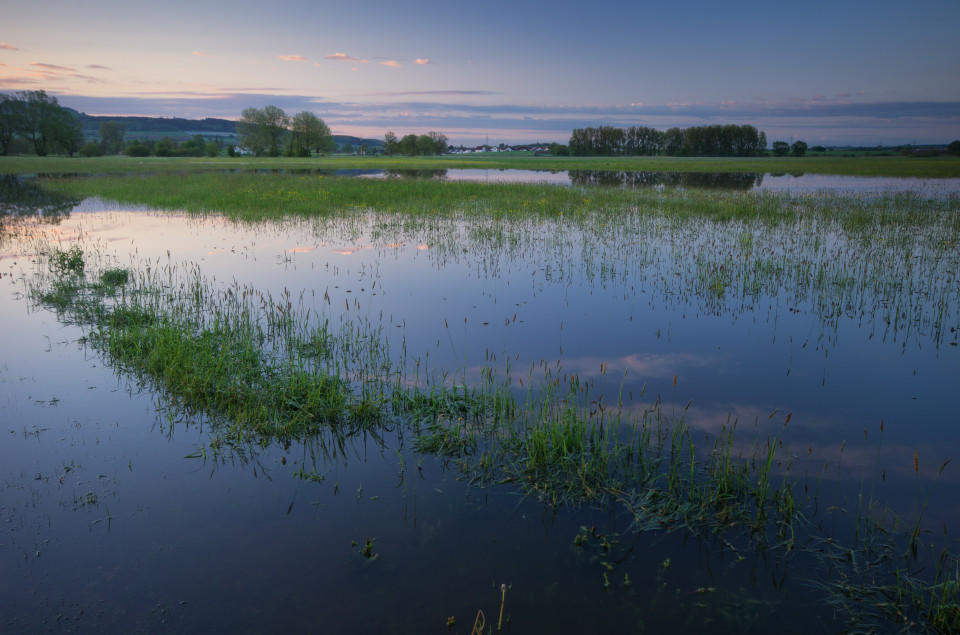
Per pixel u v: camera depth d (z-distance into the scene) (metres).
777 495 3.95
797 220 16.05
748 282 9.59
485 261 11.45
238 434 4.85
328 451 4.70
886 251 11.72
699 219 16.52
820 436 4.75
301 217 17.75
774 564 3.38
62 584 3.19
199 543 3.55
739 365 6.24
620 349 6.72
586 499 4.02
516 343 6.92
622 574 3.30
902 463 4.34
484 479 4.28
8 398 5.54
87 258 11.73
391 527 3.72
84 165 54.72
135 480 4.22
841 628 2.91
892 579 3.23
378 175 42.00
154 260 11.52
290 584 3.21
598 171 49.88
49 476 4.25
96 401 5.52
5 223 16.81
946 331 7.21
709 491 3.95
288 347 6.82
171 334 6.71
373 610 3.03
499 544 3.56
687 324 7.61
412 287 9.46
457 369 6.16
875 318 7.76
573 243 13.27
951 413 5.11
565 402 4.98
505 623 2.94
